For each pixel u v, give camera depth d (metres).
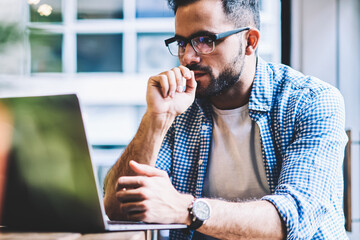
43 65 2.97
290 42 2.46
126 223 0.79
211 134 1.27
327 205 0.94
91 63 3.12
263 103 1.19
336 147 1.04
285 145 1.15
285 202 0.89
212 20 1.09
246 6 1.17
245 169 1.22
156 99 0.99
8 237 0.67
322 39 2.41
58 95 0.68
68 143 0.70
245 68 1.18
